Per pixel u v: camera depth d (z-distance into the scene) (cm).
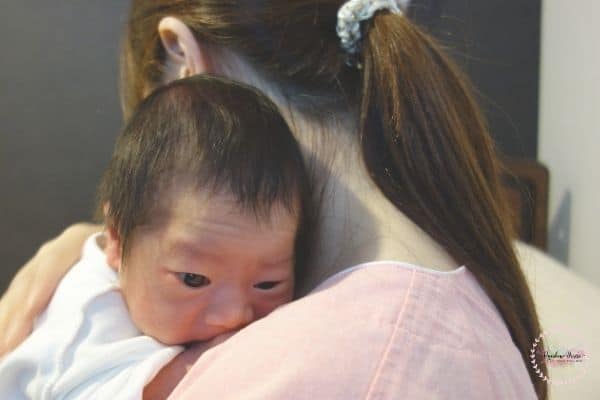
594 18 146
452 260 59
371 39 64
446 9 176
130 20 79
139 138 60
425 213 59
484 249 61
